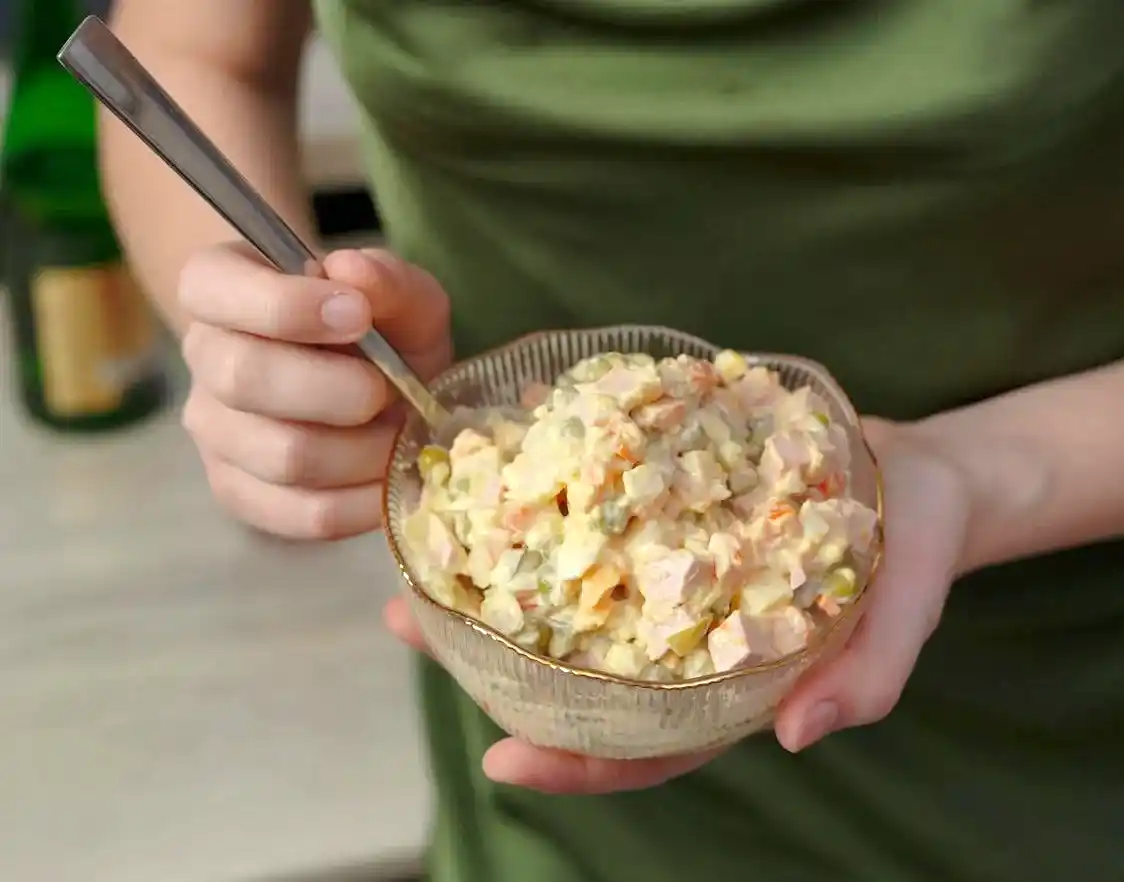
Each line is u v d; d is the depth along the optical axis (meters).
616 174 0.63
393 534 0.54
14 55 0.91
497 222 0.66
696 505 0.53
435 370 0.62
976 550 0.62
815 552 0.53
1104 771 0.71
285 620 0.73
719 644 0.51
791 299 0.65
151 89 0.51
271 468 0.58
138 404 0.81
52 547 0.75
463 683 0.55
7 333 0.85
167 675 0.70
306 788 0.67
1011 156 0.60
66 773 0.67
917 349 0.66
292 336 0.55
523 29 0.62
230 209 0.54
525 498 0.54
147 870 0.64
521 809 0.68
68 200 0.75
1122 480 0.64
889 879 0.69
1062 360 0.67
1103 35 0.59
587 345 0.61
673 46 0.61
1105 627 0.71
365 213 1.02
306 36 0.73
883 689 0.55
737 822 0.69
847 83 0.60
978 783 0.70
